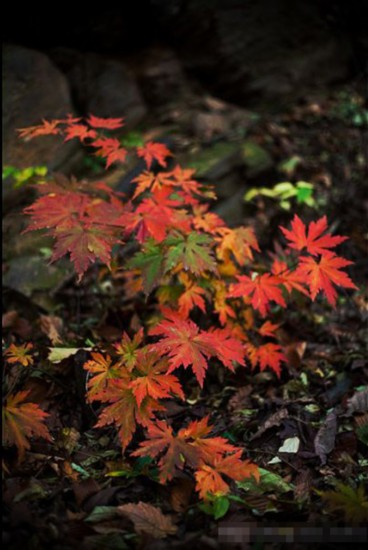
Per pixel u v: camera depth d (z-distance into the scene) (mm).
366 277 4578
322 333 3863
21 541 2135
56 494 2406
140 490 2514
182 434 2436
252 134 5605
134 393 2436
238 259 3168
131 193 3998
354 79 6656
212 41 6211
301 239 2816
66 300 4035
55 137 4930
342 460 2705
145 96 6074
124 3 6066
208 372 3361
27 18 5809
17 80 5098
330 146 5664
